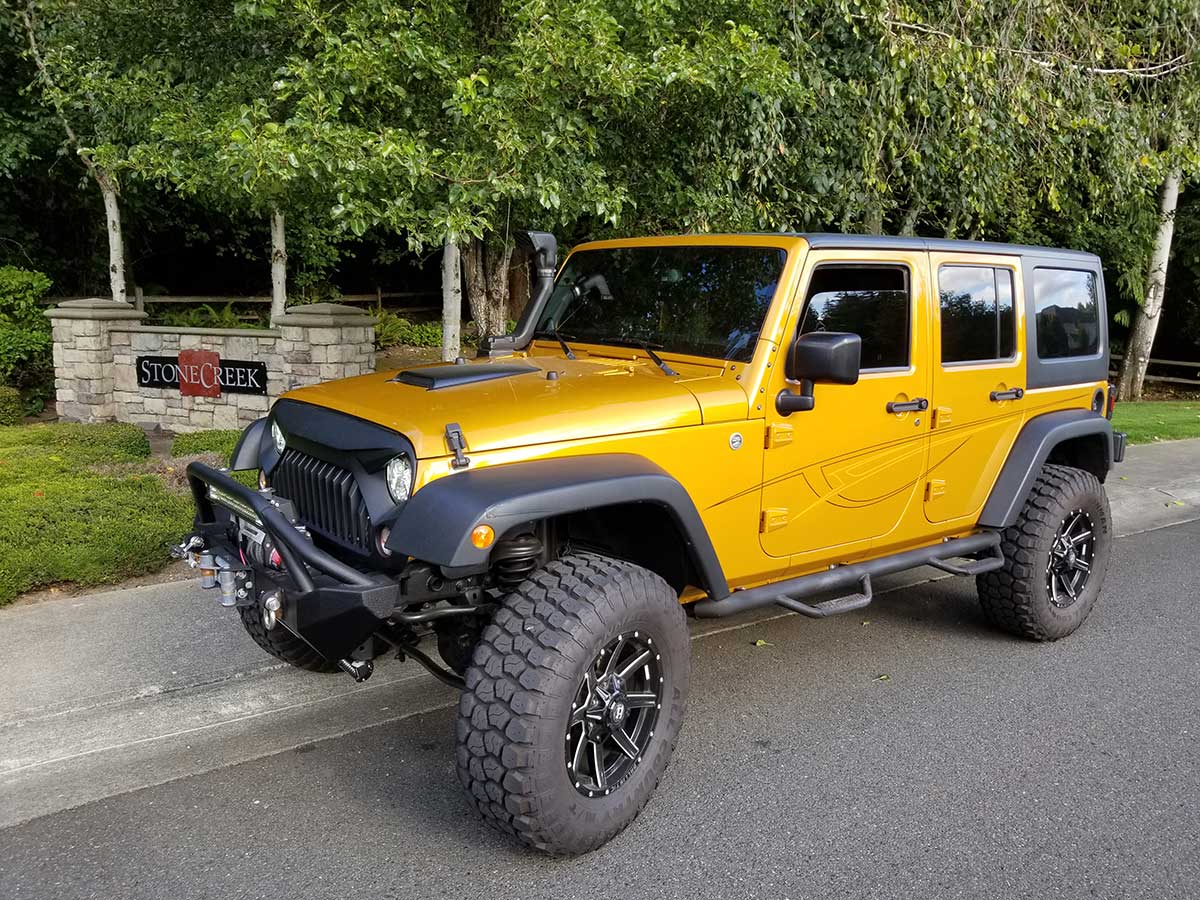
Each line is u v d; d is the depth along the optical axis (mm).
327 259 16828
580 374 3674
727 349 3652
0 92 11234
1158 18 9148
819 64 7125
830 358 3320
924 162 7902
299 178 5691
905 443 4117
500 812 2836
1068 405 4969
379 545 2979
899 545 4316
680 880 2941
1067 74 7719
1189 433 11758
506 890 2875
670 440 3311
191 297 16500
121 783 3412
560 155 6121
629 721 3223
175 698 3936
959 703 4266
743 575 3662
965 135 7324
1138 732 4012
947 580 6113
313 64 5922
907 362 4090
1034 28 7871
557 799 2844
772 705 4215
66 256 14812
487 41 6562
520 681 2785
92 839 3084
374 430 3045
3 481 6406
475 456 2951
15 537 5168
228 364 9141
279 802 3330
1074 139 8461
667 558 3469
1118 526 7629
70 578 5008
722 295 3777
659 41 6098
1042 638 4934
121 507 5855
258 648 4379
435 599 3096
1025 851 3131
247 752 3656
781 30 6969
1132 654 4902
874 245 3895
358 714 3973
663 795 3441
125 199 12844
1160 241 15414
